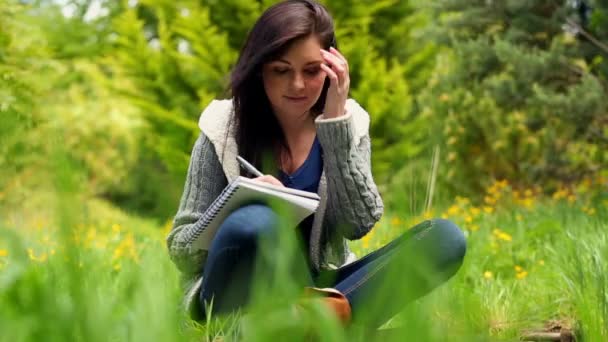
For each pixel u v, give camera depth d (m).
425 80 15.38
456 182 12.33
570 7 11.32
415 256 1.29
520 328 3.50
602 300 3.11
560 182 11.50
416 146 13.42
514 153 12.19
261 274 2.40
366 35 14.38
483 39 11.65
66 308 1.15
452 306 1.28
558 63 10.85
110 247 6.37
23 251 1.33
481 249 5.86
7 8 10.80
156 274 1.29
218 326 2.63
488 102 12.08
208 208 2.97
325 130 3.07
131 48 15.05
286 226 1.56
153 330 1.16
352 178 3.12
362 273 2.93
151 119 15.14
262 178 2.89
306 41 2.93
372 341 1.88
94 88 18.48
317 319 1.56
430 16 13.44
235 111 3.14
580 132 10.97
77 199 1.05
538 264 5.40
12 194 7.09
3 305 1.21
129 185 19.78
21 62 10.23
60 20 17.69
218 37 14.10
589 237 5.48
